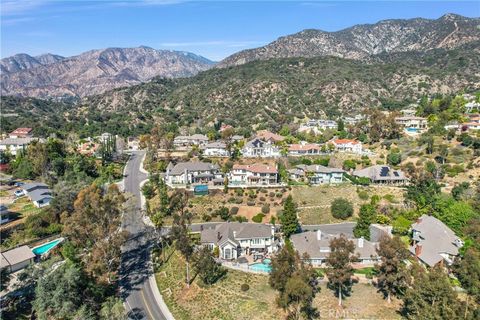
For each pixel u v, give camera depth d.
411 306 52.03
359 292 62.12
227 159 135.38
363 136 143.88
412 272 56.69
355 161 124.19
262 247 77.81
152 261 77.06
